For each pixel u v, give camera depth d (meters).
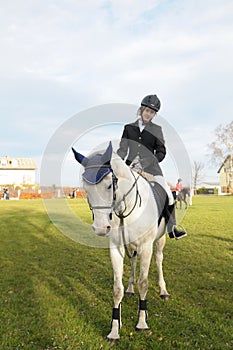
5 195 50.25
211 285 6.33
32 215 20.12
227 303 5.39
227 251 9.25
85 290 6.05
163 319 4.75
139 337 4.25
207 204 29.80
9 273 7.24
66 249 9.93
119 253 4.24
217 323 4.62
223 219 16.98
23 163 79.69
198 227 13.96
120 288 4.26
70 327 4.50
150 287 6.20
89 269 7.64
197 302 5.46
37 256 8.99
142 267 4.39
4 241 11.23
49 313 4.98
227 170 69.50
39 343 4.12
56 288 6.24
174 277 6.84
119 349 3.97
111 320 4.68
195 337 4.23
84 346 4.00
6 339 4.17
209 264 7.86
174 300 5.50
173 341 4.12
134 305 5.30
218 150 65.12
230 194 64.31
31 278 6.86
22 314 4.99
